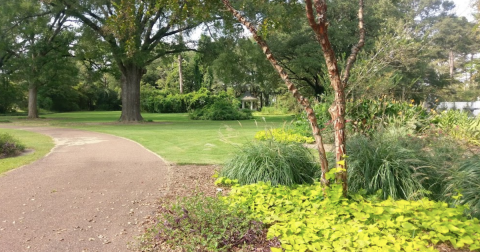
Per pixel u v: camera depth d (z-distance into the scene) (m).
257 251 3.07
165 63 23.11
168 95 42.28
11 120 24.94
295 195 4.32
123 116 22.41
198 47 22.34
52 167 7.07
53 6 20.30
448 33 35.28
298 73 28.05
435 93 28.45
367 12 24.80
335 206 3.66
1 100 37.06
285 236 3.10
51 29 24.00
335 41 24.36
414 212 3.39
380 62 4.92
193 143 10.72
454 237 3.03
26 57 23.64
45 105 45.44
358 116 8.49
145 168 6.93
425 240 3.10
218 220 3.41
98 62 25.41
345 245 2.85
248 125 18.38
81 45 22.28
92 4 18.42
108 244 3.40
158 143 10.84
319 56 24.52
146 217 4.12
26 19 22.91
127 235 3.61
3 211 4.36
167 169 6.81
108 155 8.53
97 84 53.75
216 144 10.36
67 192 5.20
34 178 6.10
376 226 3.27
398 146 4.79
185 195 4.87
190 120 25.59
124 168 6.94
